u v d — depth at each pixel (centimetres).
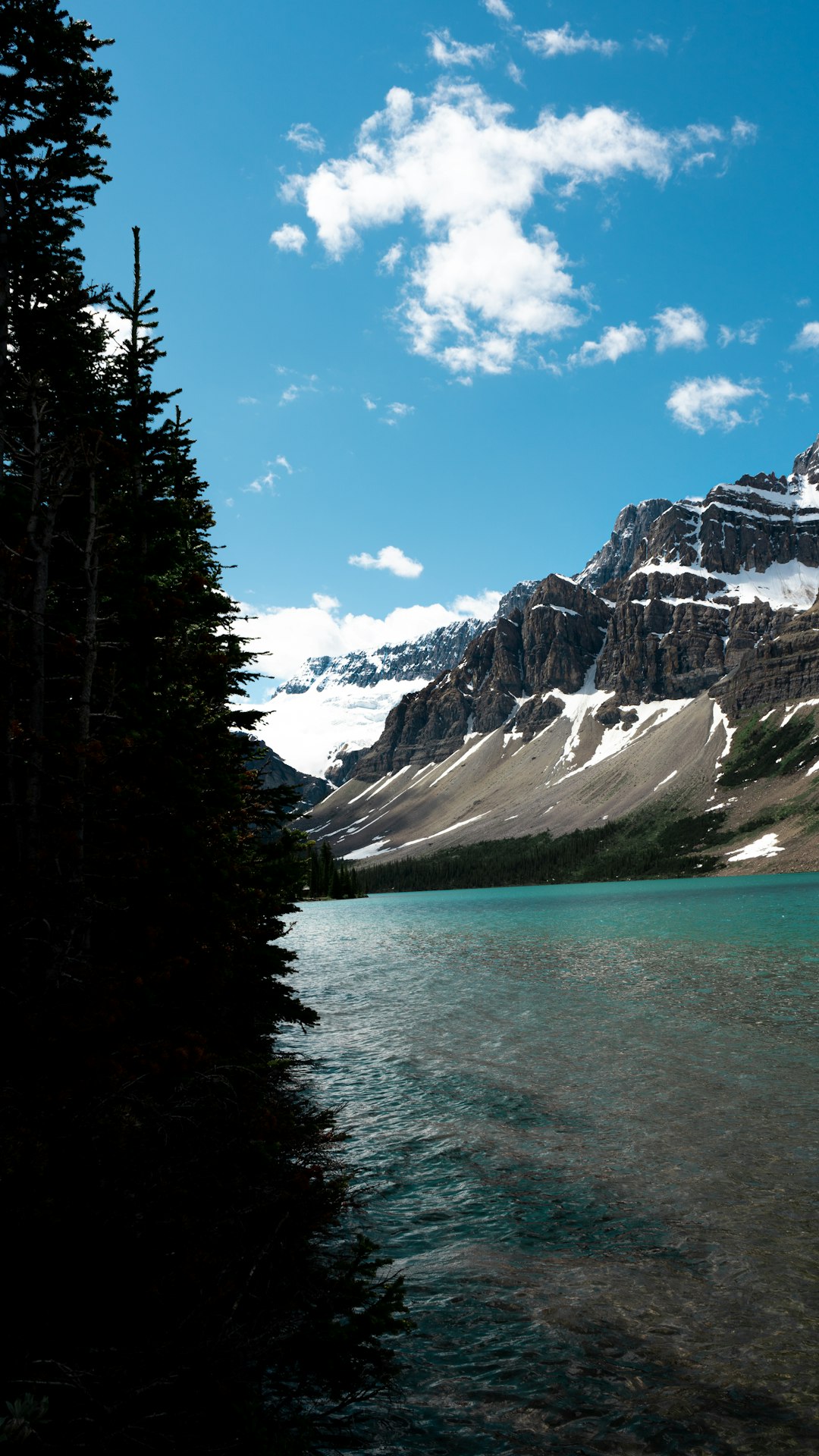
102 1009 933
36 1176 747
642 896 15638
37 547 1132
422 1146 1870
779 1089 2161
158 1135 955
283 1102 1544
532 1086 2342
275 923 1834
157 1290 783
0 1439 584
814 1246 1316
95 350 1833
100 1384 679
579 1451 854
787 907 9812
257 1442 762
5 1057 881
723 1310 1145
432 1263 1308
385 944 8181
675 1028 3017
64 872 1045
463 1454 844
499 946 7088
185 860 1195
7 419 1474
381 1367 937
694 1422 905
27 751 1081
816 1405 933
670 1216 1453
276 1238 1004
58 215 1639
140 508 1527
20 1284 711
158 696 1336
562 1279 1247
